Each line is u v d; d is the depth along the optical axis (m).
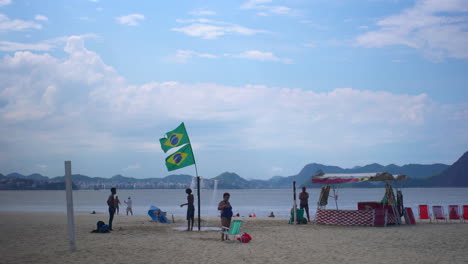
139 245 13.84
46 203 96.19
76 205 83.31
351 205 69.44
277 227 20.16
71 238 12.59
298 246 13.72
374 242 14.61
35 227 20.75
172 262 10.88
